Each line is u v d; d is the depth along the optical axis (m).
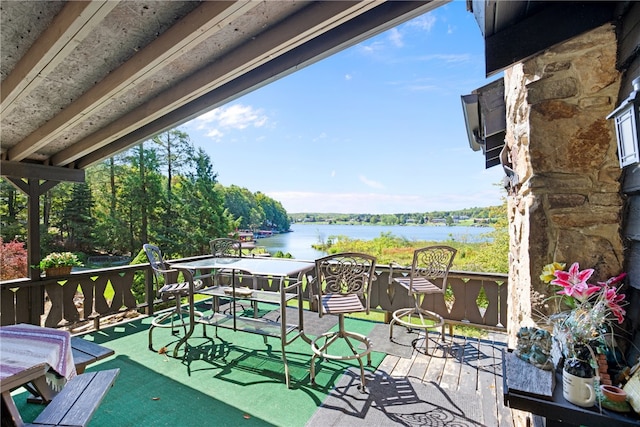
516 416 2.12
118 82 2.12
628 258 1.55
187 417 2.28
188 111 2.77
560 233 1.69
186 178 15.94
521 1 1.44
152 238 14.69
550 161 1.72
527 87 1.79
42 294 3.77
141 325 4.21
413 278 3.28
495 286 3.65
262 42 1.82
